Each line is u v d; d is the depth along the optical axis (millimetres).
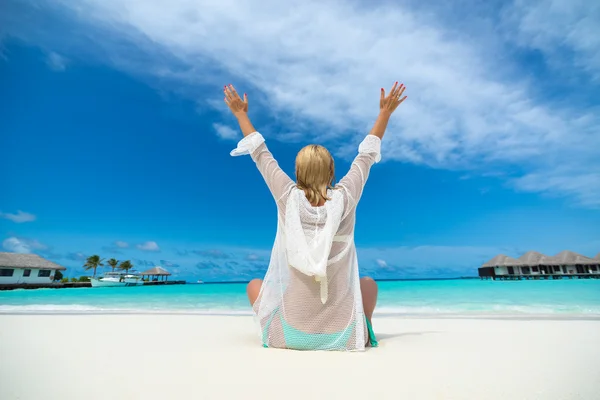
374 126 2201
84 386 1092
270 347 1864
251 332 2773
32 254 47500
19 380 1165
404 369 1313
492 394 1018
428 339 2238
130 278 61312
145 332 2742
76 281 55250
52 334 2557
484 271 53844
